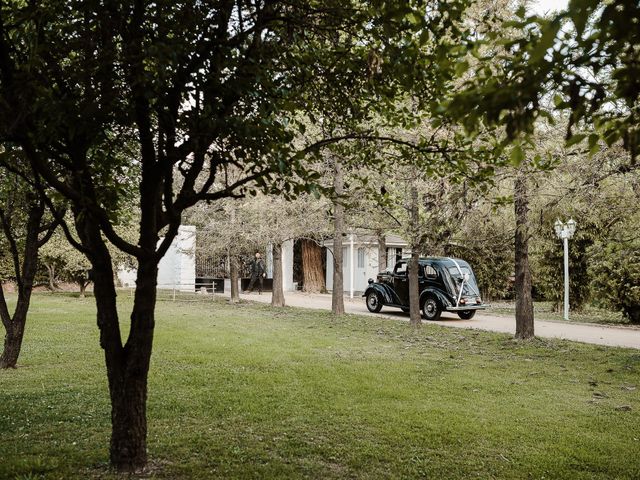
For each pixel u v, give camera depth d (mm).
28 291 9141
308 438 5727
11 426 5930
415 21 3379
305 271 35125
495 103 2113
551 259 21672
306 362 9797
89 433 5750
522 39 2154
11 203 8773
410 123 5129
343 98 4977
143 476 4648
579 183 8828
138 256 4688
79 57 4094
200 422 6230
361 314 20203
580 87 2287
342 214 18547
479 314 21312
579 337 14094
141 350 4816
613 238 11641
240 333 13539
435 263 19266
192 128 3979
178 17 3766
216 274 34375
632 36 1923
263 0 4266
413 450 5418
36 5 3803
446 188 10516
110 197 4914
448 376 8828
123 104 4016
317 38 4852
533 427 6176
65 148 4402
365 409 6789
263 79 3977
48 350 10633
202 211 23578
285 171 3980
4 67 3572
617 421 6438
